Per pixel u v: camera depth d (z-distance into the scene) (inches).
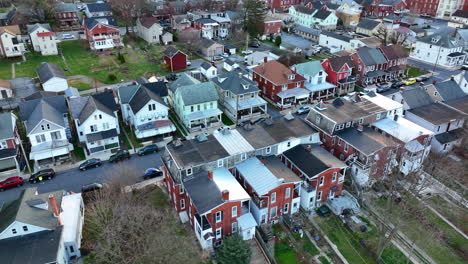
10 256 1464.1
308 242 1854.1
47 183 2204.7
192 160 1920.5
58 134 2397.9
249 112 3080.7
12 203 1697.8
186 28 5265.8
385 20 5826.8
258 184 1860.2
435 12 6943.9
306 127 2332.7
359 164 2224.4
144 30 5009.8
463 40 4677.7
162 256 1627.7
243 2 6348.4
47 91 3011.8
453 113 2751.0
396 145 2240.4
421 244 1867.6
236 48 4879.4
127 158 2452.0
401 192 2186.3
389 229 1905.8
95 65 4136.3
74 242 1643.7
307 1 7377.0
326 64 3570.4
